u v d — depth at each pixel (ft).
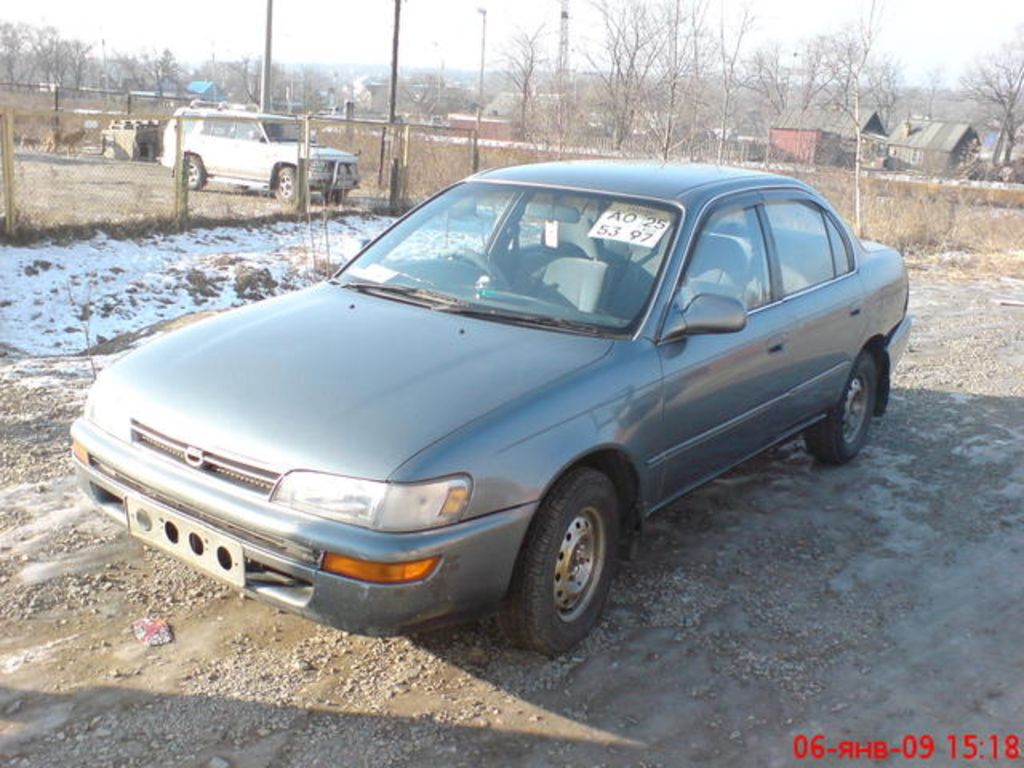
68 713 10.79
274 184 63.16
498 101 204.85
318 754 10.39
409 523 10.28
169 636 12.36
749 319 15.17
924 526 17.15
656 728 11.18
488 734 10.88
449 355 12.34
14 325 29.12
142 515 11.68
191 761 10.16
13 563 13.83
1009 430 22.61
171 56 267.18
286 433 10.83
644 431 12.84
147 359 12.71
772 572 15.12
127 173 72.54
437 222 15.99
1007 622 14.01
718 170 16.94
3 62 254.47
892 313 20.30
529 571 11.51
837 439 19.12
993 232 62.44
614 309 13.52
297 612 10.76
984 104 268.62
